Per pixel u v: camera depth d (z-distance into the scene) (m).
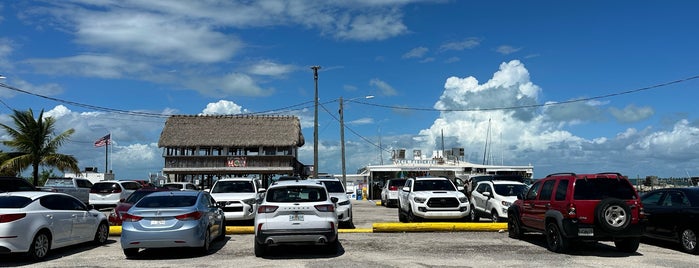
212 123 39.66
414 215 18.28
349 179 51.97
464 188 28.84
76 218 13.24
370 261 11.31
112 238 16.09
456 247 13.37
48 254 12.62
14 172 31.73
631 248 12.19
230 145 37.69
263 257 12.00
